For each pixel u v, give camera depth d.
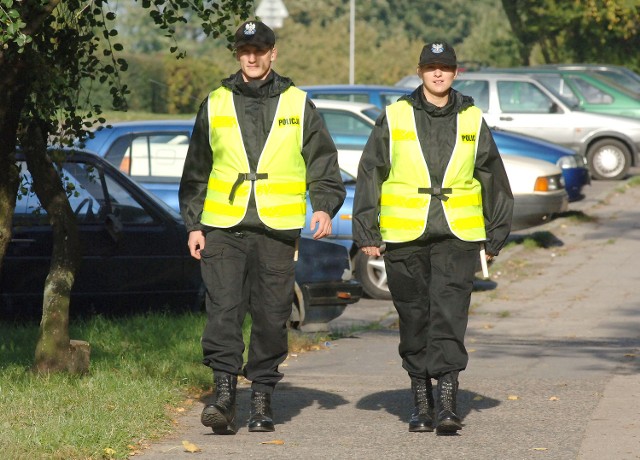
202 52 146.62
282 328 16.45
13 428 15.54
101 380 18.78
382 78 141.25
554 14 97.81
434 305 16.22
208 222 16.25
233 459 14.98
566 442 15.94
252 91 16.16
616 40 100.44
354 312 31.14
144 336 23.67
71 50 19.86
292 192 16.28
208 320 16.22
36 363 19.50
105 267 25.77
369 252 16.36
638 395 19.25
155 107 102.38
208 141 16.41
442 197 16.17
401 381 20.78
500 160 16.48
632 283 36.03
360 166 16.42
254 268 16.34
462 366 16.27
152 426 16.38
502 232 16.50
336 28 150.12
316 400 18.91
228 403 16.02
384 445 15.79
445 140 16.22
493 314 31.50
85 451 14.70
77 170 26.00
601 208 52.00
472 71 64.31
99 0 19.86
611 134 61.03
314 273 26.23
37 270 25.38
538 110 61.09
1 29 15.94
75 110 20.61
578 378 21.06
